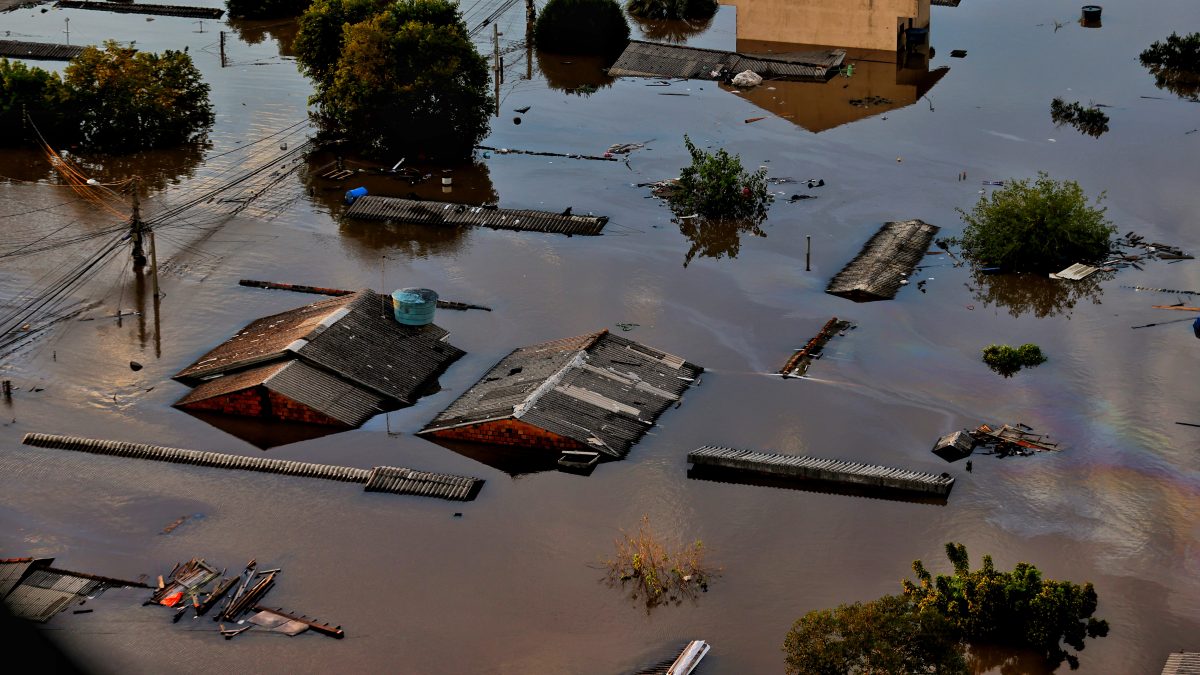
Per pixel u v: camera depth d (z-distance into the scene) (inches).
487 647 1857.8
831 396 2598.4
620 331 2903.5
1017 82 4746.6
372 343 2684.5
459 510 2196.1
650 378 2613.2
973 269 3228.3
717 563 2053.4
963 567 1861.5
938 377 2684.5
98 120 4015.8
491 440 2406.5
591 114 4483.3
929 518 2169.0
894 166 3961.6
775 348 2827.3
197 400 2539.4
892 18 4918.8
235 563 2054.6
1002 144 4136.3
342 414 2484.0
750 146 4153.5
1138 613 1914.4
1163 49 4867.1
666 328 2920.8
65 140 4055.1
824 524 2153.1
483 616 1929.1
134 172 3892.7
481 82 4045.3
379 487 2244.1
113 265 3218.5
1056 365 2723.9
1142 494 2228.1
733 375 2691.9
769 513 2186.3
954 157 4033.0
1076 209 3225.9
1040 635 1774.1
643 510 2198.6
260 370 2561.5
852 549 2086.6
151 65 4119.1
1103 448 2383.1
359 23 4047.7
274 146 4111.7
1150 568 2023.9
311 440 2429.9
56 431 2459.4
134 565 2050.9
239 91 4638.3
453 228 3511.3
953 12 5664.4
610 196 3757.4
